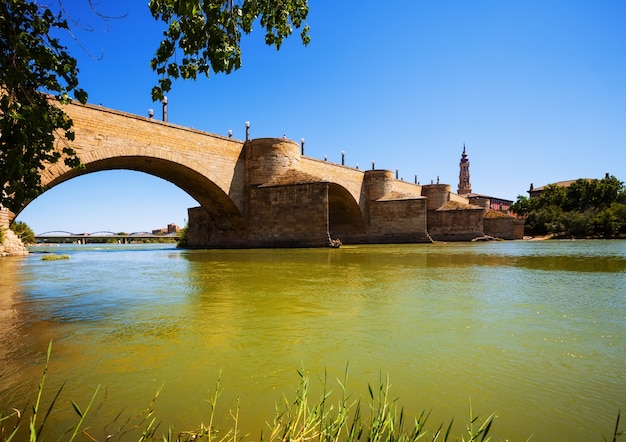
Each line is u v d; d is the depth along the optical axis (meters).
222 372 3.60
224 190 32.44
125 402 3.00
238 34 4.90
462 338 4.60
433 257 19.64
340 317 5.75
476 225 55.81
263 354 4.11
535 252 24.42
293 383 3.33
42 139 4.80
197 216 41.28
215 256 22.52
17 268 15.05
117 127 23.73
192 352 4.19
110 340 4.66
